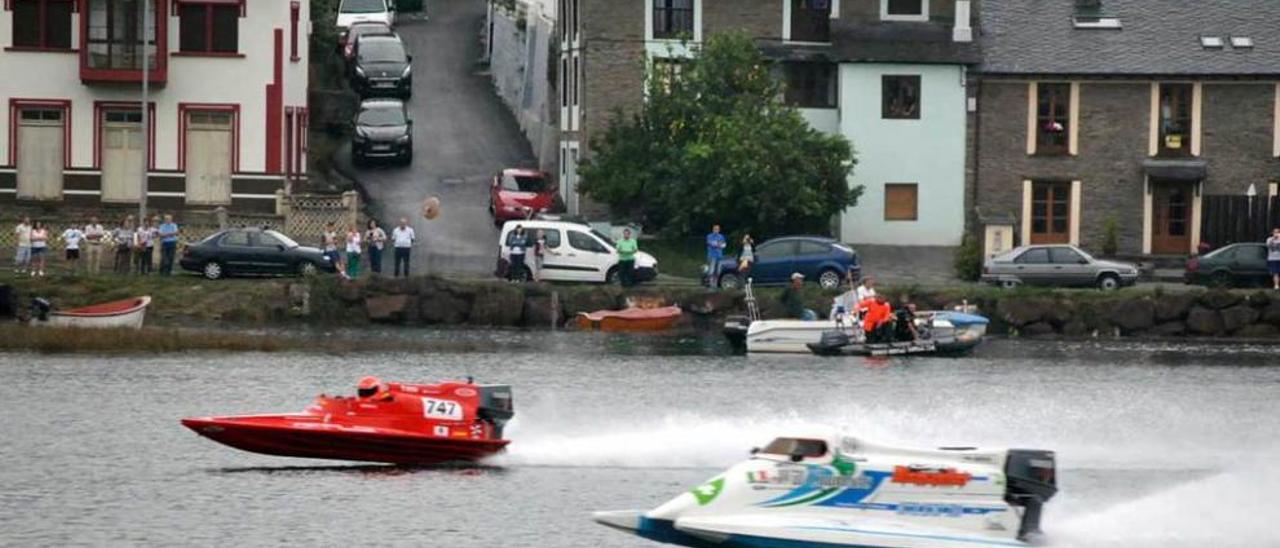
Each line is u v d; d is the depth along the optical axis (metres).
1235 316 175.25
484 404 106.25
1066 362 156.88
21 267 178.50
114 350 151.38
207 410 124.50
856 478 84.25
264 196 198.50
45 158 197.12
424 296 172.00
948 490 83.94
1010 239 199.75
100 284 170.75
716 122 194.00
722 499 84.50
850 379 143.75
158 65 195.75
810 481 84.44
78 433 116.44
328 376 139.25
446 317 172.00
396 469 106.75
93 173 197.00
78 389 132.00
